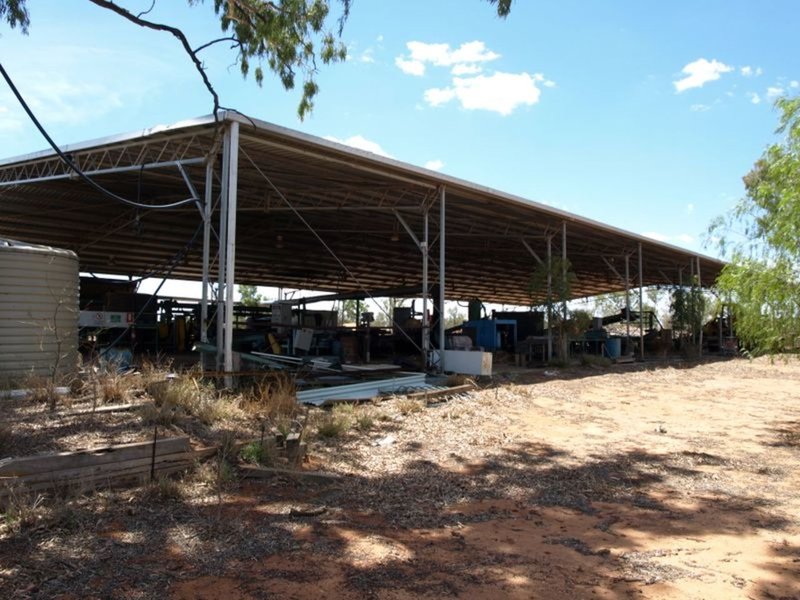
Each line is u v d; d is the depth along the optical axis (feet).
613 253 81.51
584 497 18.10
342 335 55.06
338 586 11.39
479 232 65.00
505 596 11.23
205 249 35.83
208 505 15.48
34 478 14.75
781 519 16.28
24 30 21.86
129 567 11.76
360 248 74.84
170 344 53.52
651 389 46.24
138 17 22.44
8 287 24.73
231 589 11.08
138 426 19.61
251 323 54.75
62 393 22.16
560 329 61.82
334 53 27.17
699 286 86.33
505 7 20.93
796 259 26.86
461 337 58.29
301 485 17.70
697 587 11.87
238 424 22.39
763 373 61.31
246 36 24.90
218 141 34.76
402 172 42.37
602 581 12.03
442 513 16.16
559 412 33.71
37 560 11.76
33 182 42.86
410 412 30.30
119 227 57.67
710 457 23.40
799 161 26.25
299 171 42.09
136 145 37.52
